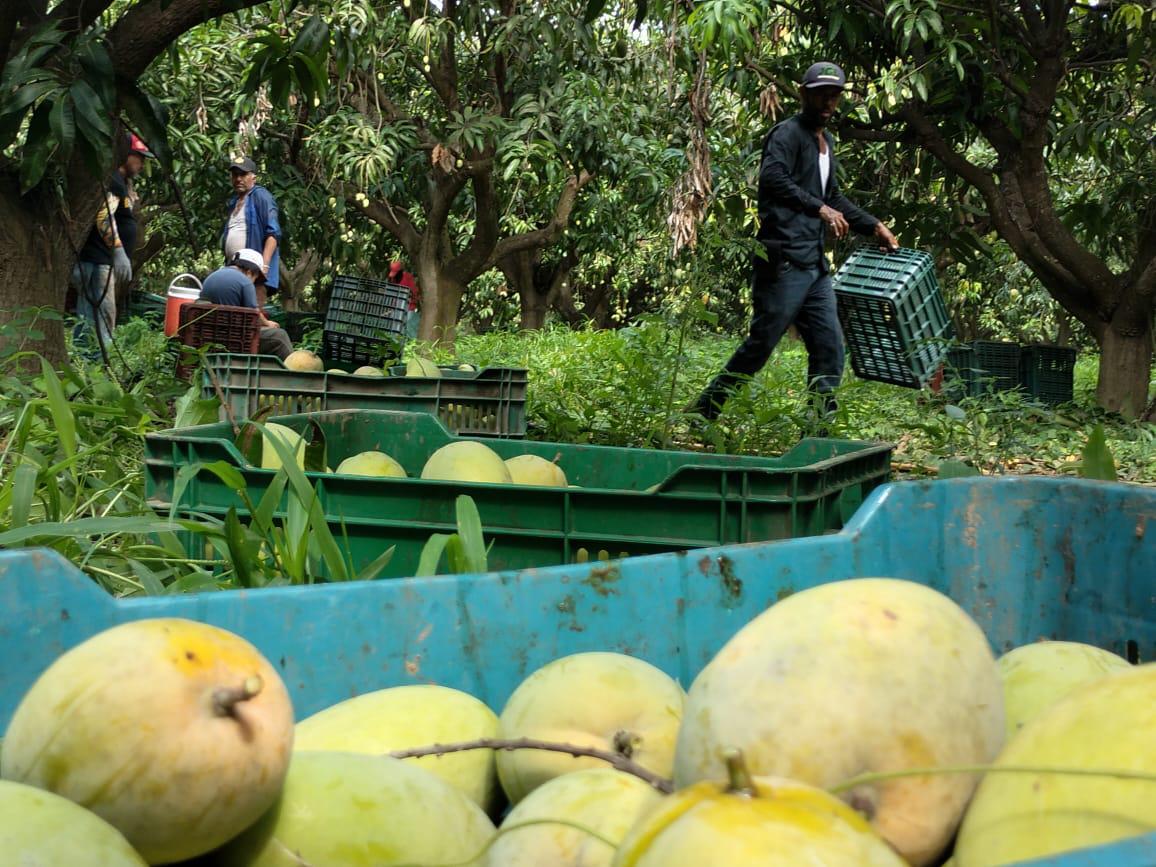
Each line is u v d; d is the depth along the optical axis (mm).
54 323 6234
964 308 24984
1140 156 11359
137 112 6109
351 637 1755
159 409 5859
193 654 1153
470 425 5086
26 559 1595
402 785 1261
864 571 2059
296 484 2670
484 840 1278
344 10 11734
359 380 4977
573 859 1180
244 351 7383
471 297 26750
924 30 8375
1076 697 1099
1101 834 962
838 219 6230
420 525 2916
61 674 1141
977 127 10719
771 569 1994
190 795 1093
